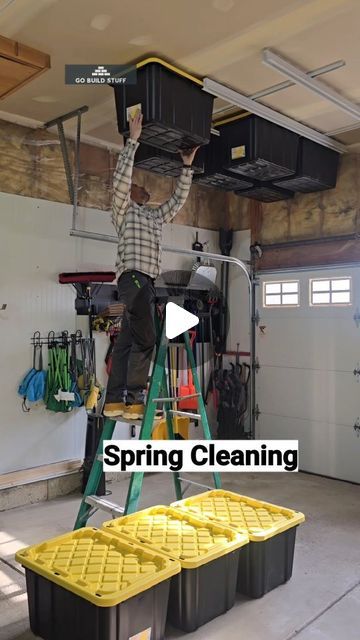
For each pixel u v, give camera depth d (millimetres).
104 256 4906
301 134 4383
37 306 4426
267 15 2768
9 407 4262
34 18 2803
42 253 4465
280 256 5613
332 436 5180
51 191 4535
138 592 2203
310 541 3639
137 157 4137
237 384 5848
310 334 5363
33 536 3656
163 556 2443
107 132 4617
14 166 4309
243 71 3391
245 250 5934
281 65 3201
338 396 5148
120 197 3047
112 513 3041
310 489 4812
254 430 5770
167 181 5527
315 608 2771
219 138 4273
